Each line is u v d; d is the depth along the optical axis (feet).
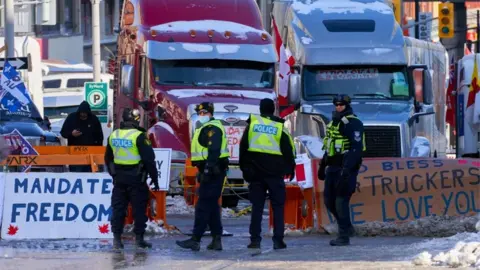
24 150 142.82
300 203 131.03
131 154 111.65
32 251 110.11
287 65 186.29
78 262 99.71
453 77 249.96
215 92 176.65
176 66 179.32
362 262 94.53
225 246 115.34
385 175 129.18
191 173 147.95
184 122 170.09
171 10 186.29
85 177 124.98
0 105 173.78
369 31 191.72
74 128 160.56
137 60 183.62
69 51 467.52
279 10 204.64
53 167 150.51
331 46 188.55
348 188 112.47
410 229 127.03
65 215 124.57
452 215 129.08
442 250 102.47
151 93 178.09
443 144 236.43
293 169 111.65
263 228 140.36
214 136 109.09
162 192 129.39
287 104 184.96
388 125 182.29
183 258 103.14
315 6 197.57
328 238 124.16
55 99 361.51
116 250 111.24
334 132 112.47
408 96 188.34
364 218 128.57
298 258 100.63
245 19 188.03
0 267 95.66
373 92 187.83
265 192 111.96
